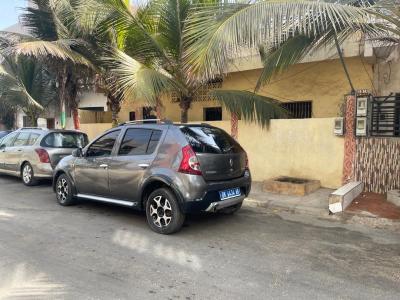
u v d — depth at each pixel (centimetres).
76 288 380
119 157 630
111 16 934
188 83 952
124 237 549
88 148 699
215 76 916
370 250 496
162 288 381
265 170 979
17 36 1191
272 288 382
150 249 498
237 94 949
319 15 582
